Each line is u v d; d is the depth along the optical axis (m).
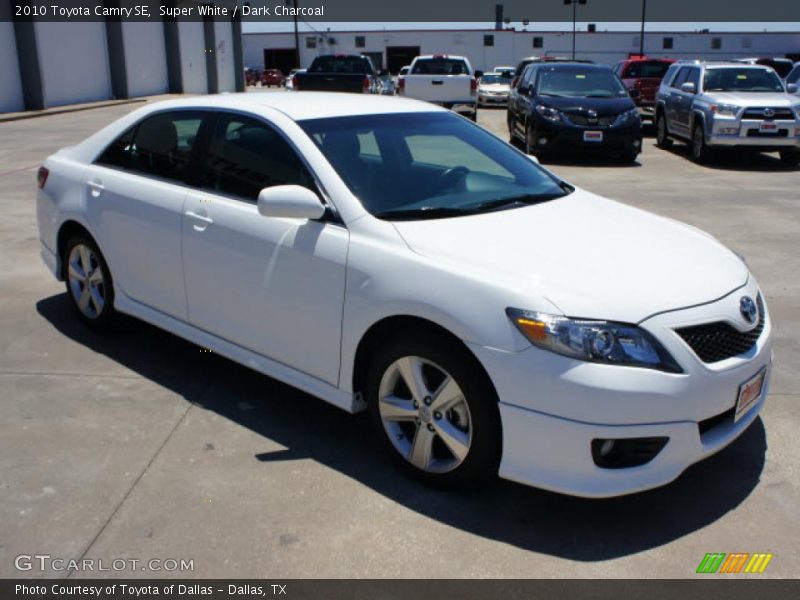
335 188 3.56
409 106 4.46
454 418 3.19
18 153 13.66
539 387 2.85
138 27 32.09
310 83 18.31
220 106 4.19
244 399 4.16
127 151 4.67
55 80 25.80
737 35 59.09
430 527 3.06
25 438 3.70
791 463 3.53
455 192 3.85
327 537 2.99
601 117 13.56
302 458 3.56
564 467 2.89
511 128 17.02
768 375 3.37
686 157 14.83
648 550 2.93
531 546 2.95
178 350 4.82
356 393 3.53
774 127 12.93
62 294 5.89
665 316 2.94
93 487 3.30
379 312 3.24
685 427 2.90
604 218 3.83
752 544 2.97
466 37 60.22
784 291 6.04
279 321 3.71
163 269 4.30
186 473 3.42
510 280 2.99
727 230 8.12
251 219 3.79
